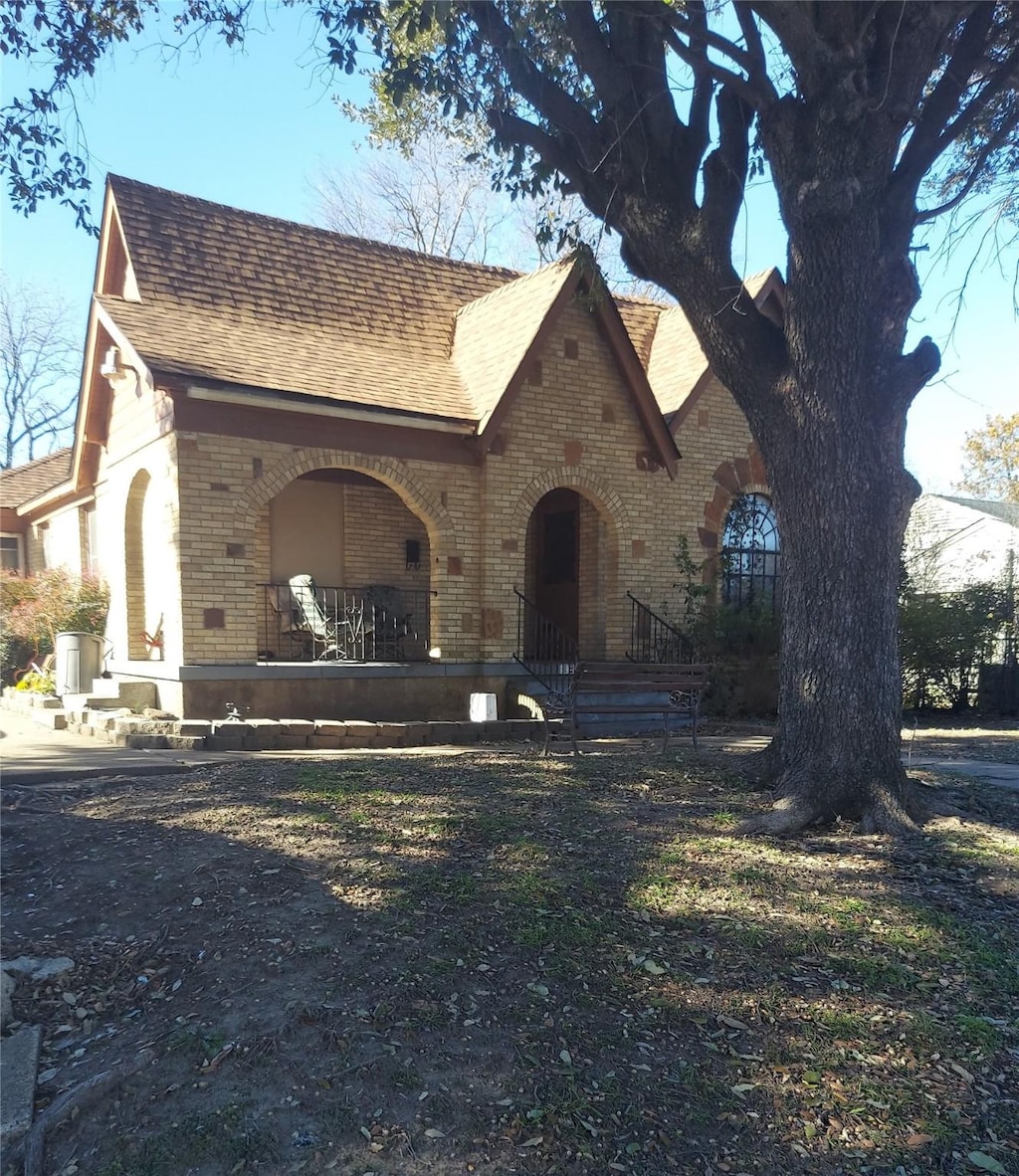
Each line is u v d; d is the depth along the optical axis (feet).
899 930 14.19
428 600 42.70
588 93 28.48
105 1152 8.82
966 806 22.06
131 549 38.83
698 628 41.19
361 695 34.17
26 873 16.63
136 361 31.07
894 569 20.99
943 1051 10.96
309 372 34.24
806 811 19.81
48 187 26.78
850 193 19.95
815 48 19.15
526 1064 10.24
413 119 31.04
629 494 41.16
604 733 36.24
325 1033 10.52
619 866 16.40
